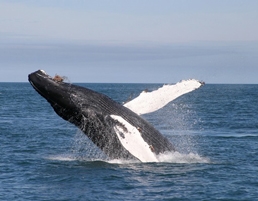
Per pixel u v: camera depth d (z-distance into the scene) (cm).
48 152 6412
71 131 9200
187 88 5197
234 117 13288
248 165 5328
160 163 5125
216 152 6438
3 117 12694
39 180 4531
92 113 5022
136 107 5200
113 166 5034
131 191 4138
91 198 3944
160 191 4141
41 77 4988
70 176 4650
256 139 8062
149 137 5144
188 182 4441
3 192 4131
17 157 5853
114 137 5084
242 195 4059
